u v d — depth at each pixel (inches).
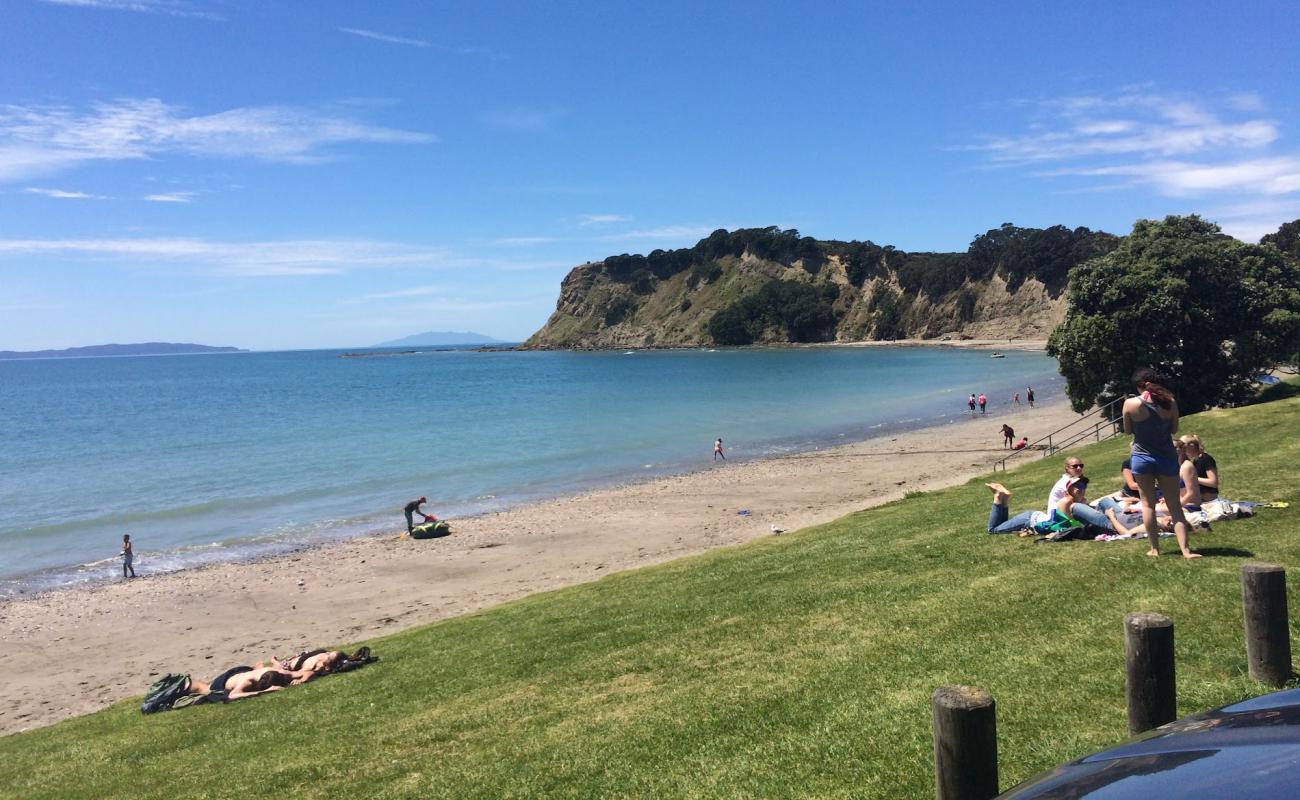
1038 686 240.5
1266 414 893.2
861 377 3961.6
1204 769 82.4
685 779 221.1
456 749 288.5
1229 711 103.9
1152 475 344.2
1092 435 1396.4
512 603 667.4
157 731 409.7
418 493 1385.3
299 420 2659.9
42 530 1159.0
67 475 1625.2
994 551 426.9
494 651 444.8
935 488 1143.6
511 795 232.7
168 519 1221.7
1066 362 1202.0
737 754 230.8
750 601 424.8
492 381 4660.4
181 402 3708.2
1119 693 227.5
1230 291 1131.3
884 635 315.3
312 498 1360.7
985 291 7170.3
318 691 434.0
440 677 408.8
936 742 134.1
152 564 973.8
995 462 1299.2
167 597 840.9
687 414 2546.8
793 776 210.5
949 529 544.1
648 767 233.9
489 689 362.9
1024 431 1787.6
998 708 229.3
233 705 442.0
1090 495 615.5
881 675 272.5
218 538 1098.7
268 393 4234.7
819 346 7593.5
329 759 303.4
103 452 1959.9
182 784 309.0
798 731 238.8
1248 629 221.0
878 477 1322.6
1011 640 283.9
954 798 131.0
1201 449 400.5
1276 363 1147.9
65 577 925.8
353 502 1323.8
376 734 325.7
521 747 272.8
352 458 1777.8
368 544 1042.1
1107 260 1193.4
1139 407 345.4
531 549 974.4
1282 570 216.7
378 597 811.4
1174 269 1136.2
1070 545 406.0
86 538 1110.4
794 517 1051.3
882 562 450.9
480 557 949.8
